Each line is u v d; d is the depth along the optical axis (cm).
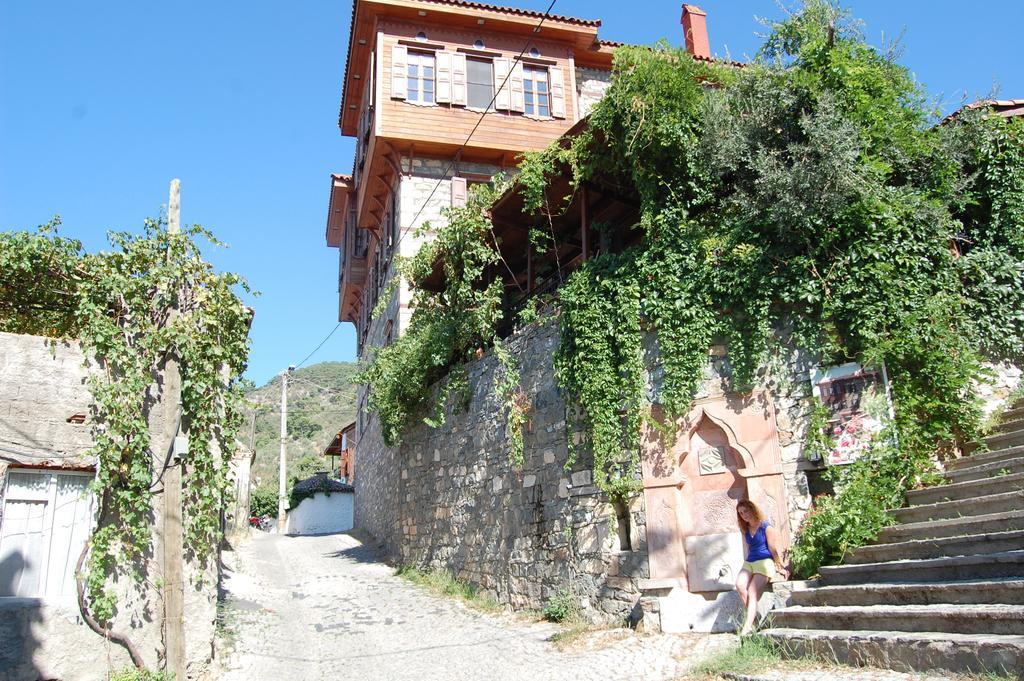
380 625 1023
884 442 784
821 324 836
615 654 766
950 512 708
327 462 5866
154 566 707
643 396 918
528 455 1117
